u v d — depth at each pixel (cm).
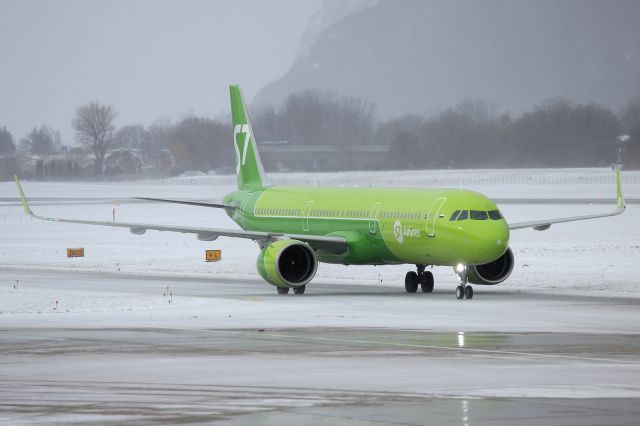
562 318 12356
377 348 9825
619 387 7631
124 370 8556
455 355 9331
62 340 10531
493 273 16038
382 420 6462
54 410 6800
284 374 8319
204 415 6625
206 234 17000
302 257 16550
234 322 12169
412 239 15450
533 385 7731
